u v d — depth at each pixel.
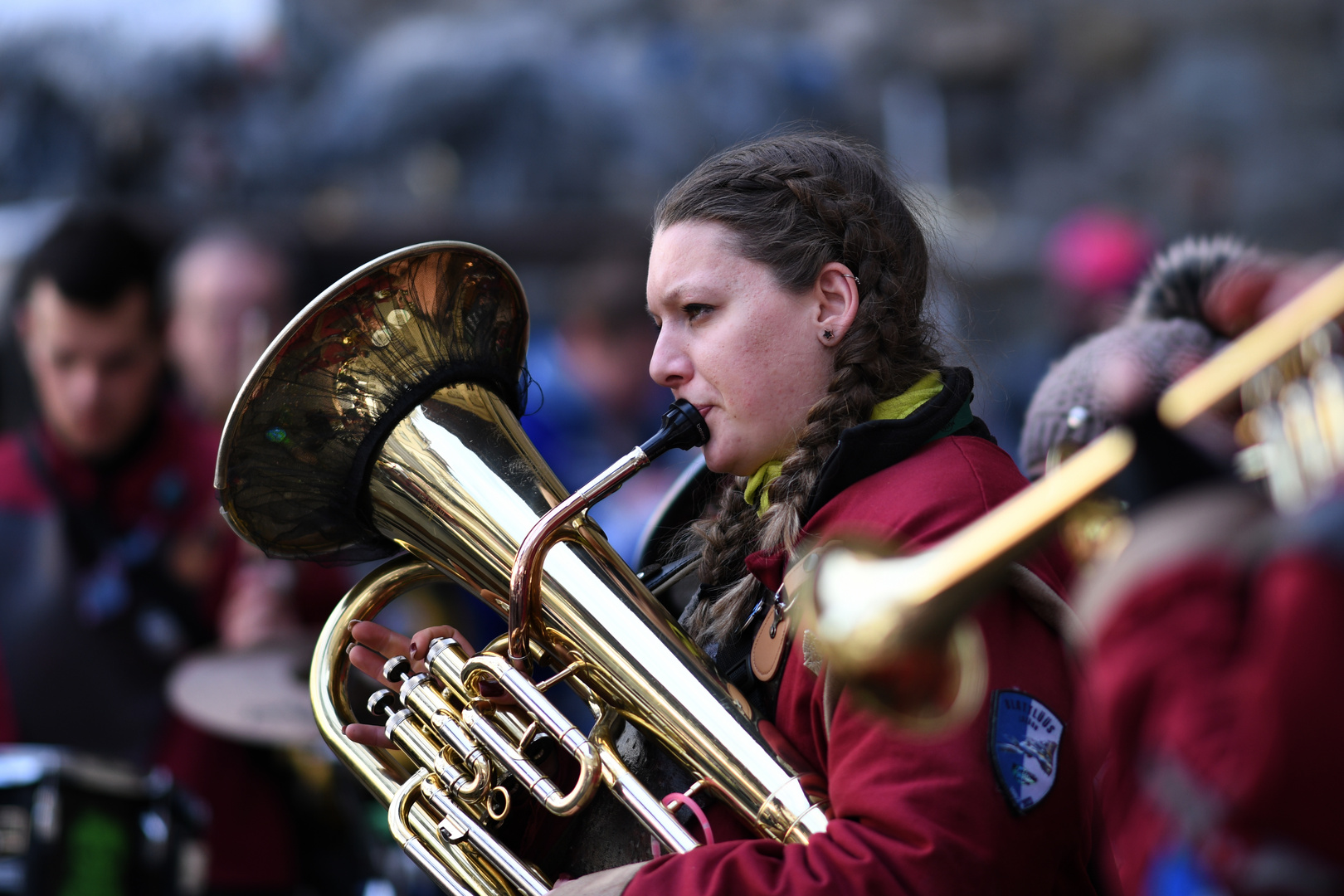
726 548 6.50
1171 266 7.70
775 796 5.42
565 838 6.12
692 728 5.58
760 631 5.96
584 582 5.86
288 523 6.63
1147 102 38.28
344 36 27.52
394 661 6.48
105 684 11.78
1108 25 39.25
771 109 30.62
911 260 6.43
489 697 6.11
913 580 3.82
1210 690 4.52
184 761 11.53
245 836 11.40
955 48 35.97
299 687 11.03
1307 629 4.17
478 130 27.50
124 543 12.05
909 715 3.85
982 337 8.76
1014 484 5.73
